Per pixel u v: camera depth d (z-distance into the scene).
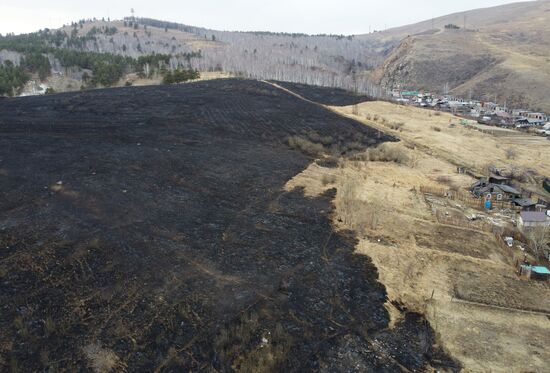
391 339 20.94
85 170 38.16
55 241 25.70
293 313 22.05
